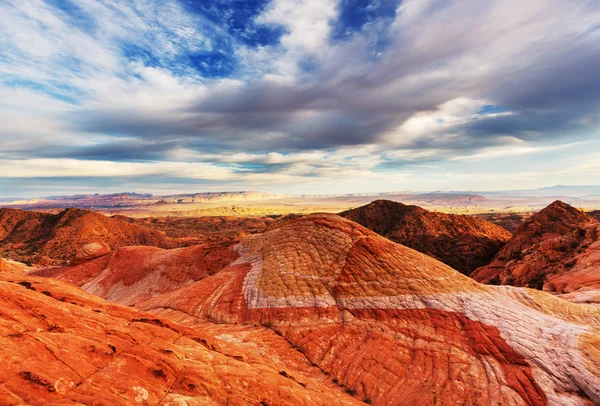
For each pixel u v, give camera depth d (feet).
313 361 60.75
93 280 178.60
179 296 90.94
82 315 31.24
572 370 51.24
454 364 56.49
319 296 78.54
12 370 21.04
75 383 22.65
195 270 141.49
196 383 27.27
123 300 142.51
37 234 413.80
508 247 217.97
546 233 205.87
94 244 216.54
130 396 23.26
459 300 73.56
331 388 50.03
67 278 185.06
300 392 33.96
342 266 85.87
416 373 55.67
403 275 81.56
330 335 67.62
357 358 60.70
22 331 25.05
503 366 54.85
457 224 296.71
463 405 48.24
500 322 64.75
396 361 59.00
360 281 81.25
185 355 31.37
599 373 49.24
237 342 63.46
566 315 74.18
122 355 27.40
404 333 66.39
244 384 29.89
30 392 20.26
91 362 25.16
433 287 77.92
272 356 59.88
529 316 67.72
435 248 263.70
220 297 84.69
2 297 27.84
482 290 80.74
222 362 32.68
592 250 138.51
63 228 398.01
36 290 34.53
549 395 48.01
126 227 447.42
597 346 55.47
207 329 70.08
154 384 25.52
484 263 244.22
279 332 69.56
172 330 35.99
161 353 29.76
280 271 88.17
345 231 97.91
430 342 62.75
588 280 120.16
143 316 36.81
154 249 187.52
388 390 52.54
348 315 73.15
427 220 306.55
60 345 25.05
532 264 163.43
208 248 152.66
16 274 38.99
